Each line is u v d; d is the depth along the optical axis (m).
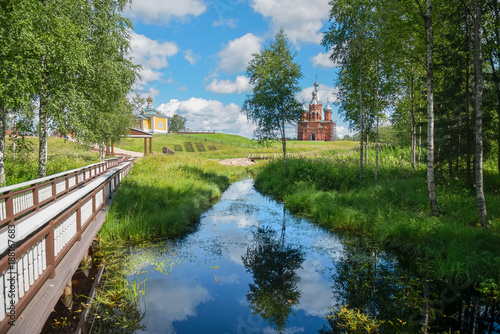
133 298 5.00
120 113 24.50
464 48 11.38
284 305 4.93
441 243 6.89
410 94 17.55
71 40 11.34
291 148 59.72
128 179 15.21
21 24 9.62
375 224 9.05
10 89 9.92
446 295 5.25
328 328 4.25
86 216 6.86
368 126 17.50
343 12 13.52
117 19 14.77
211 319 4.41
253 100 20.73
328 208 10.94
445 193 10.89
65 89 12.40
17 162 17.05
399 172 16.34
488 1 10.22
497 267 5.60
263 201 14.66
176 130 131.12
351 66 14.85
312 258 7.18
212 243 8.18
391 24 11.42
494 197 9.87
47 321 4.08
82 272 5.87
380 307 4.86
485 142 12.20
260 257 7.21
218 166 29.80
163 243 7.96
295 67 19.89
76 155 27.92
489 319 4.46
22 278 3.27
